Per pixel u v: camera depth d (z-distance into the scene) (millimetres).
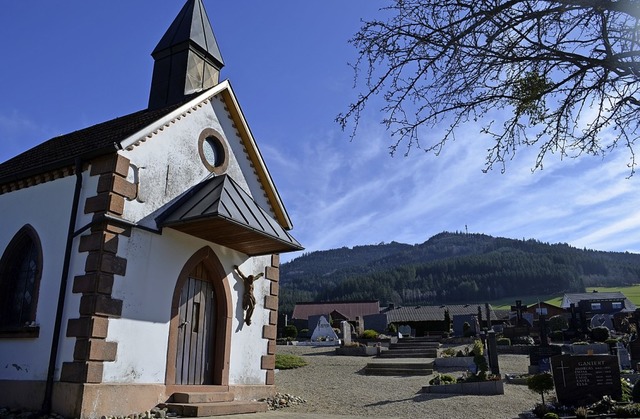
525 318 61000
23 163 15328
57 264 11680
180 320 13102
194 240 13617
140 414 11211
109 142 12227
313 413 13680
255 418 11977
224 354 13969
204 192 13609
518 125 5859
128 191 11930
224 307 14289
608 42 5227
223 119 15672
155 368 11922
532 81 5477
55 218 12164
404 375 21016
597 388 14633
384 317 59000
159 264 12453
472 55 5324
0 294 12516
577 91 5605
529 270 143750
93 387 10430
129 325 11445
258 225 13211
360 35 5520
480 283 144500
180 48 17625
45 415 10367
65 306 11172
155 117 13234
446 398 15922
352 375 20969
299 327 66125
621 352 24625
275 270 16594
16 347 11594
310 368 23000
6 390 11328
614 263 155375
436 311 69750
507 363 24656
